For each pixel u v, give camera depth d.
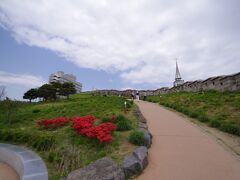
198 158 9.29
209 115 17.05
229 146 10.77
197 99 24.47
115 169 7.61
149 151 10.21
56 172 9.05
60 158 9.98
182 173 7.92
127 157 8.83
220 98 22.84
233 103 19.30
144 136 10.96
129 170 7.83
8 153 12.23
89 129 11.85
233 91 26.89
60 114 22.59
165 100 30.77
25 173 8.54
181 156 9.54
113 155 9.59
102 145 10.95
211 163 8.77
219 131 13.39
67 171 8.70
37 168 9.12
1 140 15.23
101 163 8.09
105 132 11.40
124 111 19.77
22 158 10.47
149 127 14.47
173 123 15.57
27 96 49.28
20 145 13.98
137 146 10.45
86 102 31.25
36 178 8.10
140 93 54.88
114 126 12.41
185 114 19.09
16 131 16.17
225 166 8.48
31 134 14.77
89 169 7.68
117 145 10.80
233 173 7.86
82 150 10.99
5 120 21.72
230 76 28.06
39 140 12.98
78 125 13.19
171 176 7.70
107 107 23.55
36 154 11.39
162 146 10.85
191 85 38.09
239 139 11.75
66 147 11.25
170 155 9.67
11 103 26.22
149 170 8.25
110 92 59.50
